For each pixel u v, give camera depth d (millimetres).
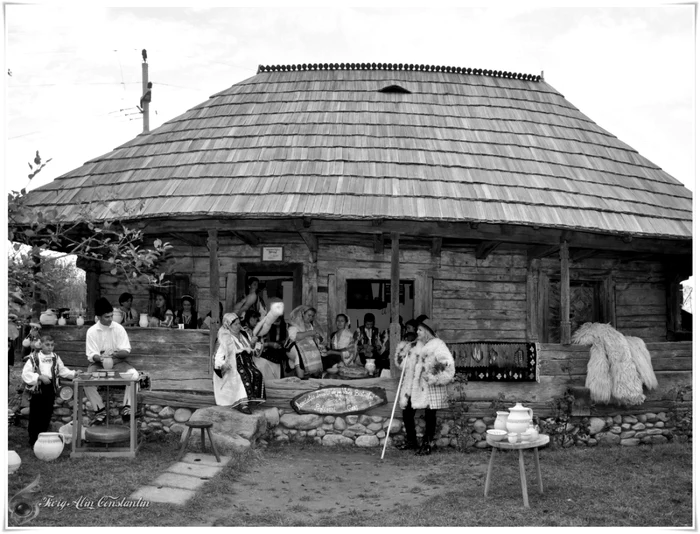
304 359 11391
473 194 11711
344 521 7312
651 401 11523
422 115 13938
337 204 11062
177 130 13539
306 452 10375
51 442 9070
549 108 15000
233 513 7547
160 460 9203
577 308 14016
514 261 13430
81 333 11445
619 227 11773
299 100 14250
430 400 10344
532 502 7926
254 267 13133
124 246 9328
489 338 13227
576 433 11086
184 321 12422
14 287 7805
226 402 10453
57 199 12180
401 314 15594
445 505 7855
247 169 12102
